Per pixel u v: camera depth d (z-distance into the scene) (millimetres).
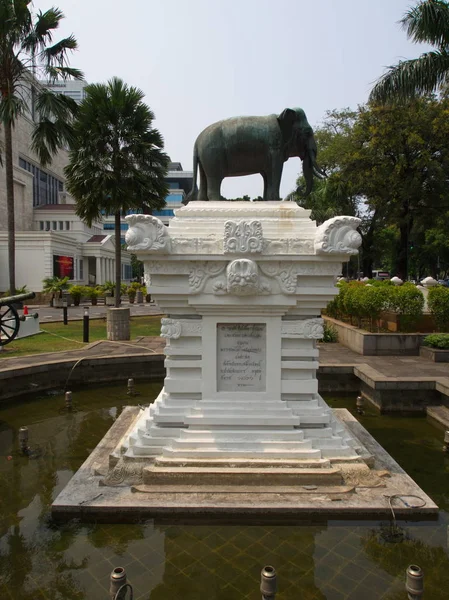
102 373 10461
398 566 3562
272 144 5379
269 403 4848
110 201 15078
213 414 4824
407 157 22719
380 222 26312
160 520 4062
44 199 51031
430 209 23984
